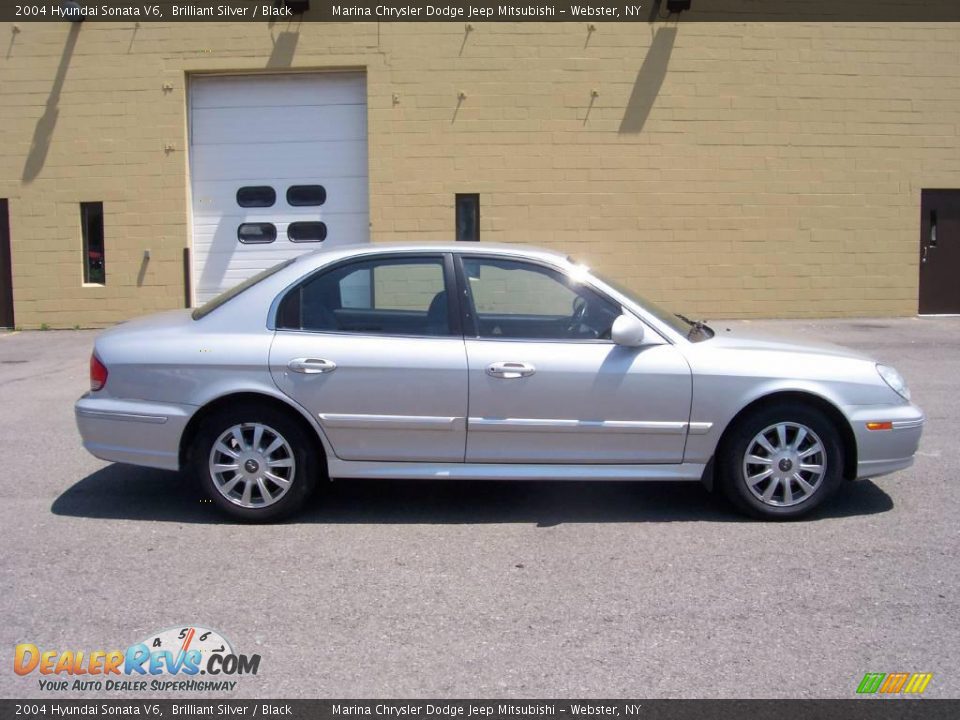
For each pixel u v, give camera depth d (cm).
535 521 579
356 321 575
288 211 1411
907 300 1428
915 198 1414
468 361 557
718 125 1386
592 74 1373
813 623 438
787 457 567
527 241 1388
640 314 571
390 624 439
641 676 392
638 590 474
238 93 1402
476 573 496
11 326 1424
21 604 460
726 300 1408
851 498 619
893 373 586
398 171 1378
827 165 1401
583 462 566
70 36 1378
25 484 657
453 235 1387
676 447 564
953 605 457
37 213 1402
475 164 1377
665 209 1391
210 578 490
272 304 575
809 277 1414
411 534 556
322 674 395
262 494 569
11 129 1391
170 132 1387
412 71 1368
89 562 512
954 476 666
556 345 563
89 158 1392
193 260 1418
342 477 571
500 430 560
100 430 575
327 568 504
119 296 1409
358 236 1411
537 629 433
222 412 567
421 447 564
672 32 1371
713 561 511
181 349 566
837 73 1389
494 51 1366
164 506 608
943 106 1404
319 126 1403
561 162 1380
